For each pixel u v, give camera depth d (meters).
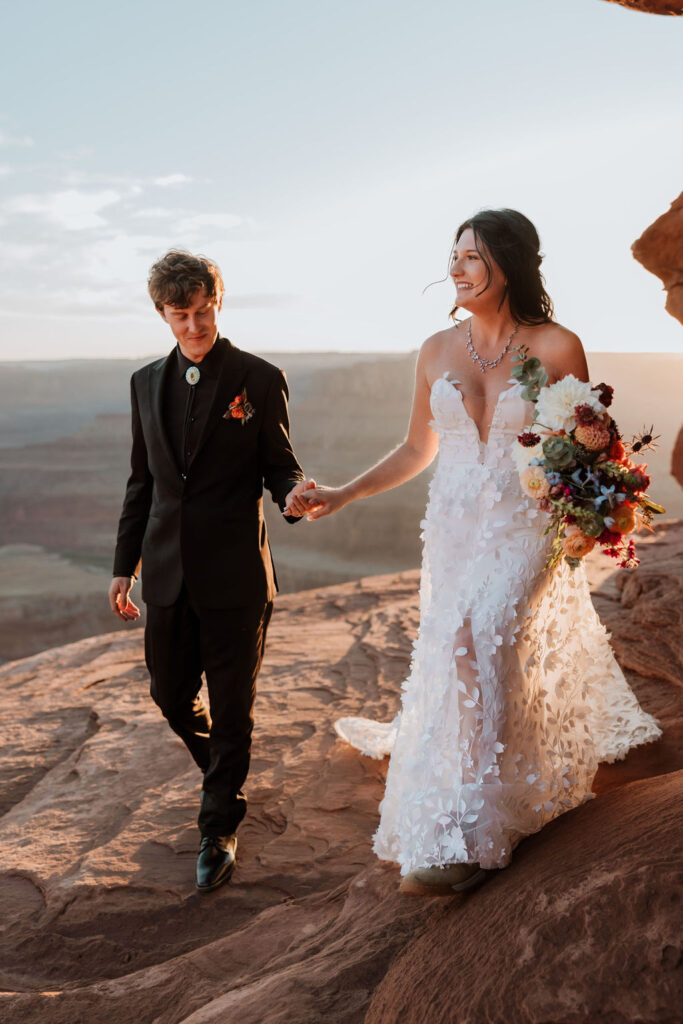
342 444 171.00
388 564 134.25
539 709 2.37
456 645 2.30
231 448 2.90
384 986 1.91
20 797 4.15
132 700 5.17
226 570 2.91
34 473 186.75
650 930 1.52
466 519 2.44
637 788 2.32
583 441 2.14
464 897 2.12
